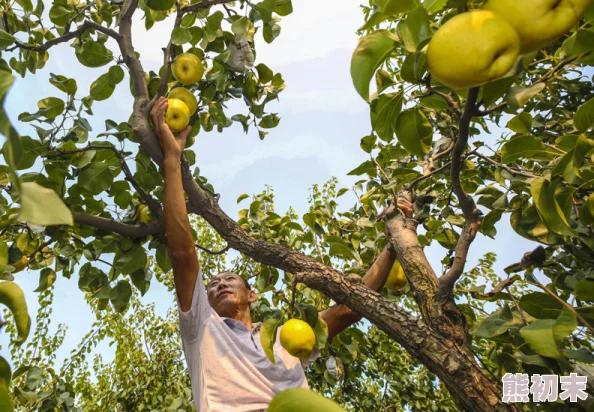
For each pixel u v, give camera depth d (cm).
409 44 121
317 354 221
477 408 184
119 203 264
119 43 255
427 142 168
